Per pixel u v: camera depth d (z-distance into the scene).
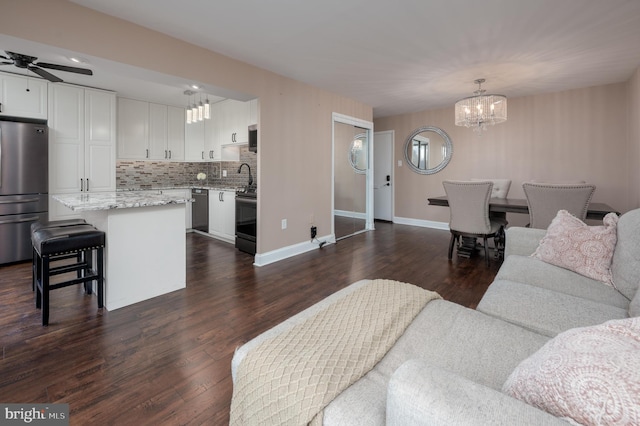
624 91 4.11
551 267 1.95
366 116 5.39
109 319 2.29
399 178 6.47
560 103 4.57
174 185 5.85
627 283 1.59
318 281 3.13
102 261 2.42
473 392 0.61
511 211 3.57
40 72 2.51
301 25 2.57
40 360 1.79
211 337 2.07
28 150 3.60
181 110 5.48
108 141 4.38
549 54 3.14
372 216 5.81
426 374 0.67
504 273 1.97
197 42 2.87
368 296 1.45
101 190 4.32
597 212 3.12
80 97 4.12
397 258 3.95
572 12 2.36
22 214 3.58
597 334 0.67
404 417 0.61
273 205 3.79
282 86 3.81
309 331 1.15
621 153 4.16
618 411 0.50
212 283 3.06
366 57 3.22
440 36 2.76
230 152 5.28
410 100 5.09
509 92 4.60
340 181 5.04
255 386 0.94
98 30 2.33
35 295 2.63
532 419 0.54
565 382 0.58
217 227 5.00
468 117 3.98
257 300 2.67
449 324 1.26
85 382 1.61
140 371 1.71
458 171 5.63
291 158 4.00
